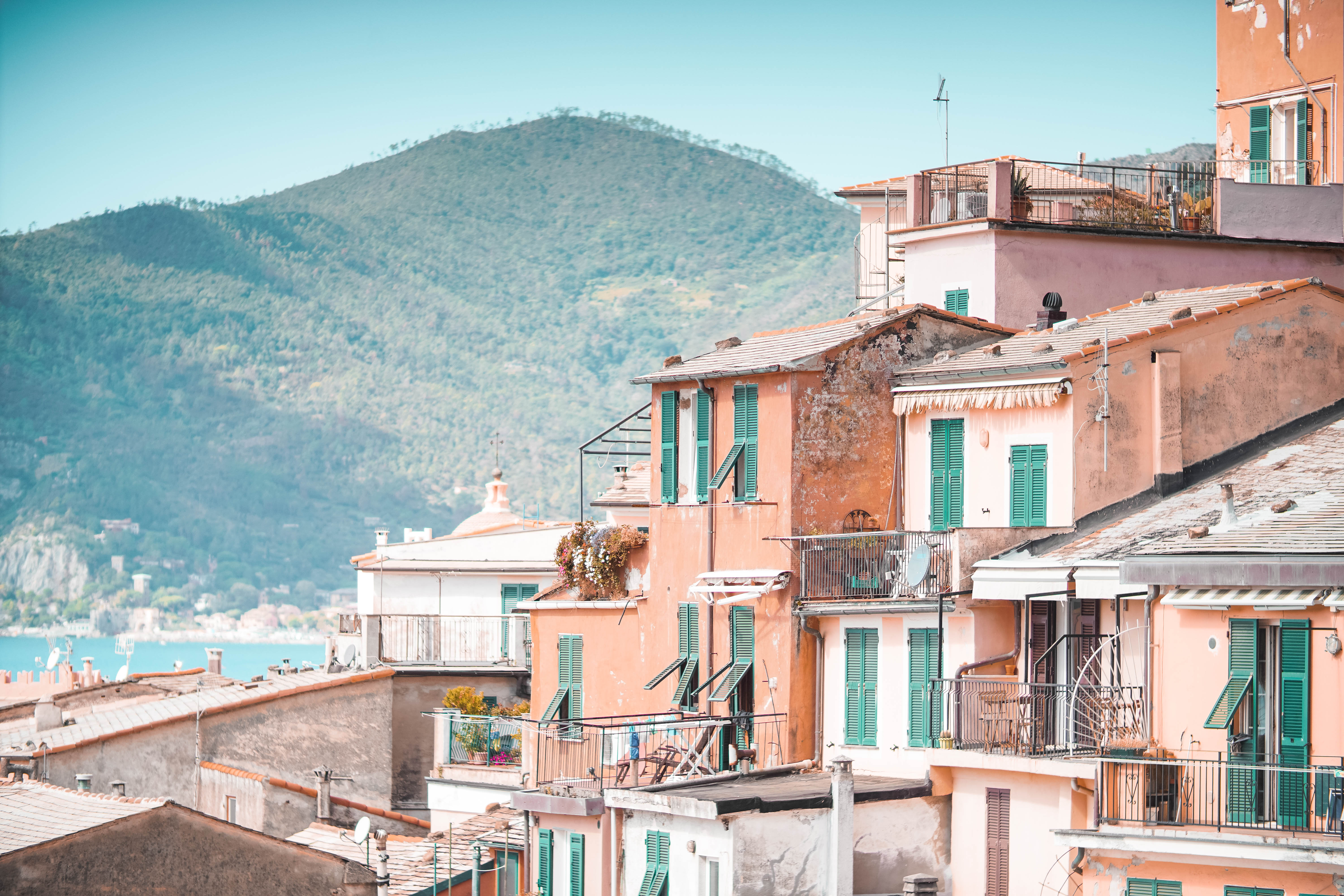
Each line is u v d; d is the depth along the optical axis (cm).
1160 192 5250
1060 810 3506
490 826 4928
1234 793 3216
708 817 3578
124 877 3791
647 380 4797
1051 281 4962
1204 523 3578
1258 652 3222
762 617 4372
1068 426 3981
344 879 4000
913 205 5281
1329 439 4019
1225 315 4156
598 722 4922
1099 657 3653
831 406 4422
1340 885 3027
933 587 3947
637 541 4988
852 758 4150
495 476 9844
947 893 3797
